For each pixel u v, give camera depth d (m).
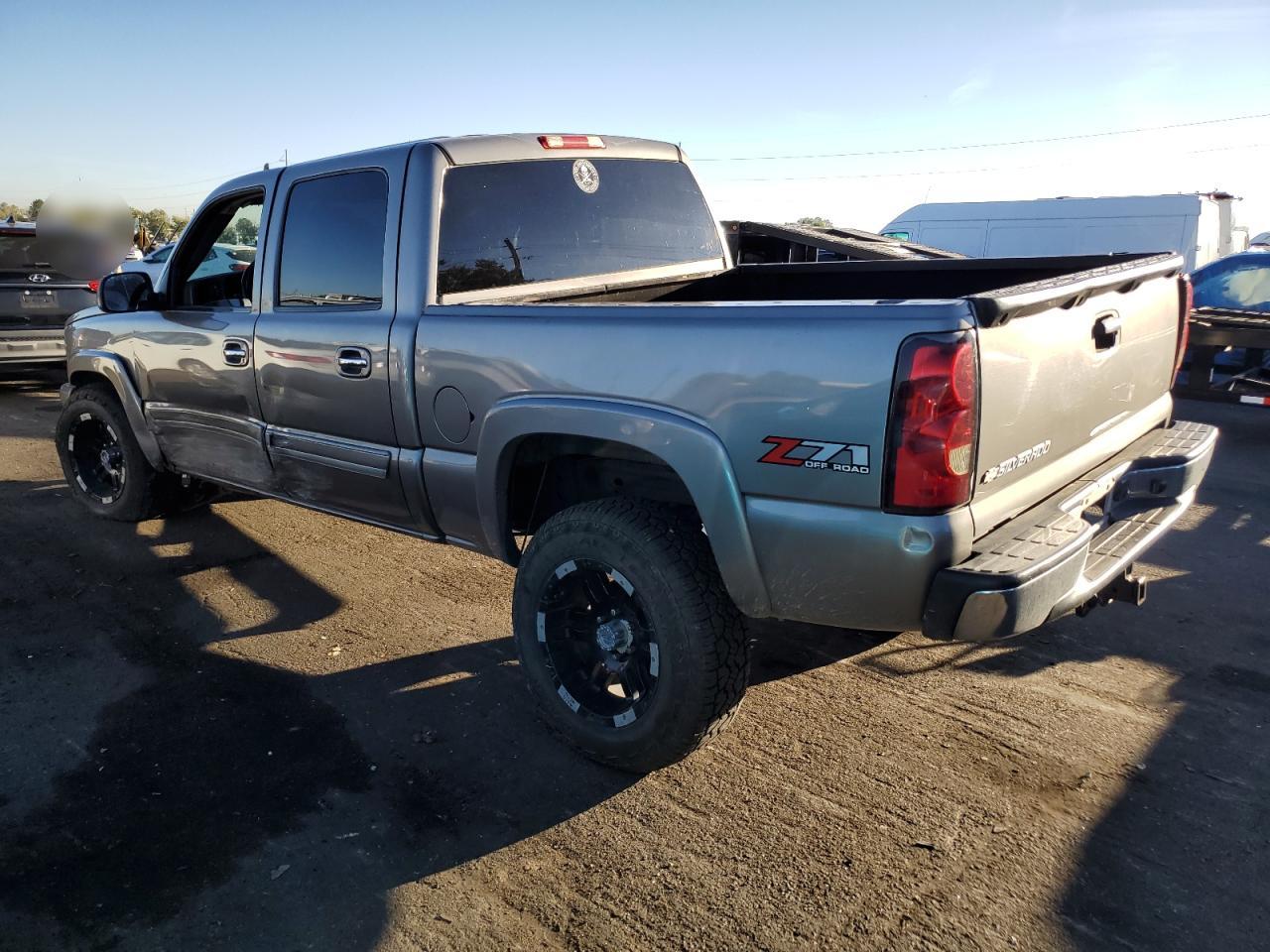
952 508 2.43
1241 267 9.59
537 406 3.07
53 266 9.77
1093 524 3.00
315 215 3.92
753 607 2.77
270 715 3.49
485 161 3.71
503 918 2.48
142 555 5.12
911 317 2.38
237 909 2.50
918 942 2.38
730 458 2.66
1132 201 13.98
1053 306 2.72
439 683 3.73
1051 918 2.45
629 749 3.01
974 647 4.04
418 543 5.38
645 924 2.45
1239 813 2.88
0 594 4.59
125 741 3.31
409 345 3.48
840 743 3.29
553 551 3.09
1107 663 3.88
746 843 2.77
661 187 4.46
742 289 4.84
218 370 4.39
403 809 2.94
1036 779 3.06
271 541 5.37
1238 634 4.15
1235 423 9.02
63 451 5.71
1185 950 2.34
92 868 2.65
